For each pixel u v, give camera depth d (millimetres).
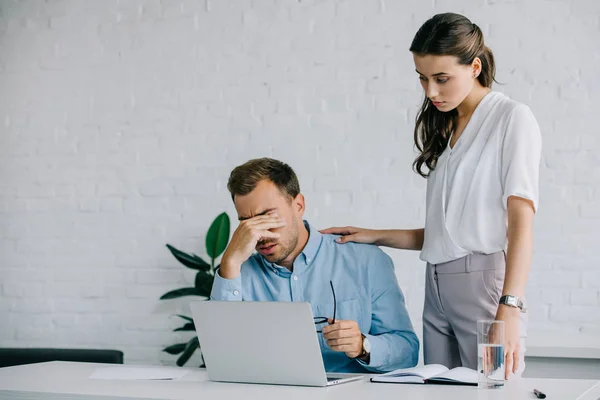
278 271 2588
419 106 3961
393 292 2547
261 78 4164
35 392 1957
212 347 2107
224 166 4203
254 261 2625
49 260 4402
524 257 2223
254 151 4160
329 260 2598
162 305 4246
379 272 2564
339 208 4023
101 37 4398
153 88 4316
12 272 4441
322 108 4078
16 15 4516
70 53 4438
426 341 2520
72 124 4414
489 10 3881
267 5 4172
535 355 2902
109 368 2391
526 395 1762
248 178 2469
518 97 3836
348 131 4039
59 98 4441
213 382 2102
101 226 4344
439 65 2301
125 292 4293
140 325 4262
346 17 4066
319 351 1953
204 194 4223
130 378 2184
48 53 4465
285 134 4117
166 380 2154
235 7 4219
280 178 2492
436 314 2488
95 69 4398
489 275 2340
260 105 4164
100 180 4359
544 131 3805
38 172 4445
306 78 4105
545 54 3820
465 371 2033
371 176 3998
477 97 2412
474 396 1752
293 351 1986
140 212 4297
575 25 3797
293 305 1967
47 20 4480
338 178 4031
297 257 2576
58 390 1963
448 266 2410
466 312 2383
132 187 4320
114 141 4352
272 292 2576
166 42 4305
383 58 4016
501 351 1858
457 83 2324
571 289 3752
